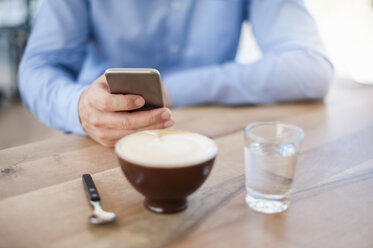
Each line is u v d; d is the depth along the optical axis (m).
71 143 0.90
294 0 1.40
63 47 1.30
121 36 1.45
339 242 0.53
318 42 1.33
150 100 0.79
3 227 0.55
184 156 0.56
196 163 0.54
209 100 1.24
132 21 1.44
